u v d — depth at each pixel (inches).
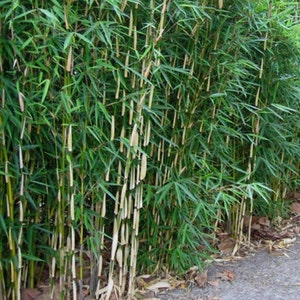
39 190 75.1
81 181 76.8
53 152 75.5
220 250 112.4
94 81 72.4
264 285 94.9
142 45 76.1
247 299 88.5
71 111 69.1
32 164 75.1
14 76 67.6
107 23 68.6
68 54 66.7
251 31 94.3
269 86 102.7
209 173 91.4
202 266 97.7
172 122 88.0
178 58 84.3
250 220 116.4
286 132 116.8
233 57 88.3
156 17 77.7
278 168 117.3
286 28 95.3
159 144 86.3
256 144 105.0
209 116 90.6
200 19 80.4
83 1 69.9
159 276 96.0
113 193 86.2
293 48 102.0
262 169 113.9
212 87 88.9
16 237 73.4
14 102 68.0
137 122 75.6
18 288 75.3
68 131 70.8
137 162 79.7
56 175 76.5
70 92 70.2
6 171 68.2
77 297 83.5
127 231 84.0
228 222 117.4
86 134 74.8
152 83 77.6
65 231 79.5
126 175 79.1
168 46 82.3
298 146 119.6
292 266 105.0
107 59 73.4
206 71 86.7
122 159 77.9
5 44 64.8
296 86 109.4
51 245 80.9
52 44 66.3
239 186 97.3
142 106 75.4
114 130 77.5
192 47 83.4
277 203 127.3
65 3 65.3
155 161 87.8
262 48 99.2
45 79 67.8
